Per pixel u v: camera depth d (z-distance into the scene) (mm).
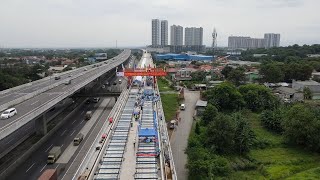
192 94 135875
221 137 70625
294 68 160625
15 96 86438
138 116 68500
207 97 116625
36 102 76062
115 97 116625
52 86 99938
